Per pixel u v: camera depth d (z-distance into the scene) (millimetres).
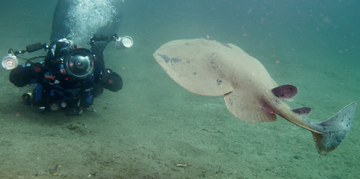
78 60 2945
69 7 7230
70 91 3383
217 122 4840
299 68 11766
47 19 15227
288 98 1480
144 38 14352
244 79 1563
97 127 3469
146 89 6879
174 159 2807
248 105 1489
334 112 6285
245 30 27172
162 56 1573
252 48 15703
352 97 8164
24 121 3016
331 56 16609
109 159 2359
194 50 1705
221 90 1493
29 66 3174
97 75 3467
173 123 4531
